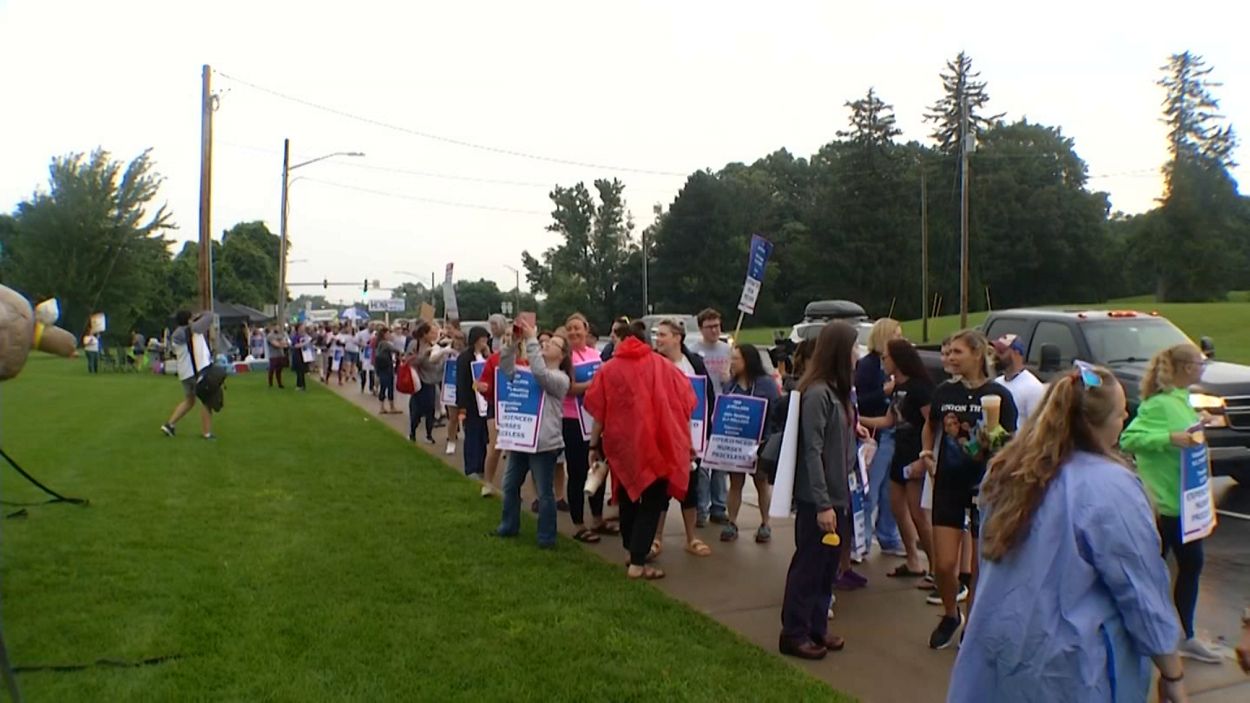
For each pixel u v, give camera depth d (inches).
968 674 116.6
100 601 237.5
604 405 274.7
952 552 215.0
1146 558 107.1
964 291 1550.2
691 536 307.4
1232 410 387.9
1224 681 201.0
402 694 184.7
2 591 243.1
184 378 544.1
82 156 1846.7
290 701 180.2
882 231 2940.5
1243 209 3088.1
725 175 3964.1
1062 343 440.8
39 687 184.1
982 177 3006.9
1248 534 344.5
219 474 424.2
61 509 341.7
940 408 215.0
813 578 213.2
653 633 224.1
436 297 3937.0
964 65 3262.8
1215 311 1765.5
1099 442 114.7
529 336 299.3
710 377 369.4
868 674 203.9
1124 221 3713.1
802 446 213.6
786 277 3388.3
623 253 3961.6
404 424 680.4
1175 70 2834.6
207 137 1026.7
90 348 1363.2
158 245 1916.8
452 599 246.8
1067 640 107.3
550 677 194.7
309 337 1178.0
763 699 185.6
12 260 1845.5
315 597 244.7
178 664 197.2
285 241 1492.4
